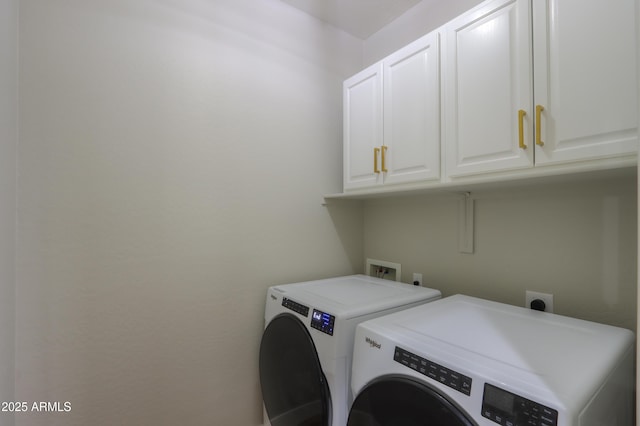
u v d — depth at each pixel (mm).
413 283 1781
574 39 894
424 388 731
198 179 1452
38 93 1101
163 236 1357
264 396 1485
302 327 1220
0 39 890
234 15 1574
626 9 802
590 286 1125
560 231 1206
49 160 1119
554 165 941
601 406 647
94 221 1206
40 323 1104
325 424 1053
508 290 1363
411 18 1824
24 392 1074
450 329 928
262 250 1653
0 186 899
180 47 1409
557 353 758
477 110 1141
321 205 1906
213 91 1501
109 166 1236
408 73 1413
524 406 586
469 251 1502
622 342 835
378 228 2012
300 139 1814
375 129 1592
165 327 1359
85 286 1188
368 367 904
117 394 1249
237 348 1556
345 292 1423
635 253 1025
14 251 1034
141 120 1307
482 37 1126
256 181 1637
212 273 1487
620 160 807
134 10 1298
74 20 1172
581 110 879
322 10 1829
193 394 1428
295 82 1799
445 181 1257
